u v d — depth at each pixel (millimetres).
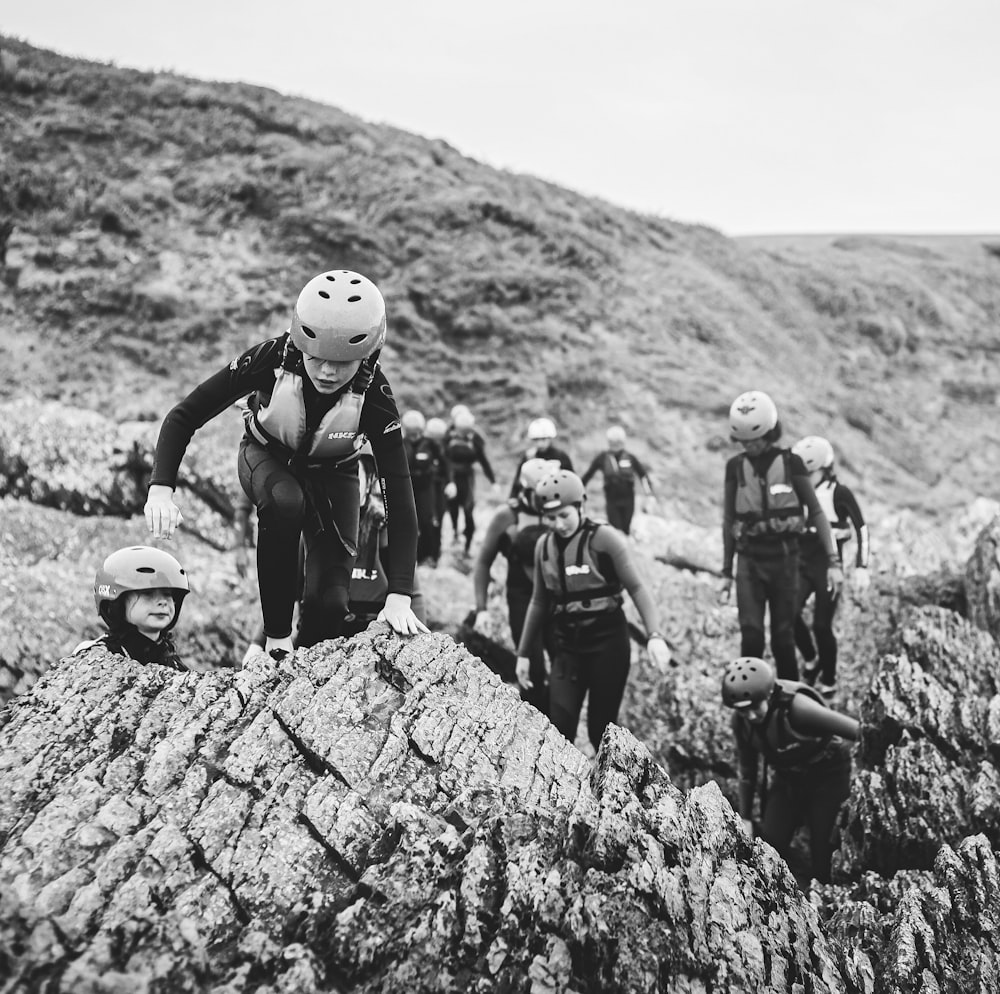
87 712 3873
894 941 4309
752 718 6031
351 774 3725
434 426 11961
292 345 3865
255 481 4043
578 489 6066
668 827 3627
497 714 4105
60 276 18688
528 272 21750
